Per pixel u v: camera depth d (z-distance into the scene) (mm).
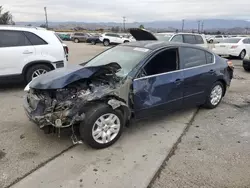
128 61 4211
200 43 11914
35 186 2838
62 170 3143
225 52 15594
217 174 3102
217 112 5320
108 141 3709
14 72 6621
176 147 3760
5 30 6520
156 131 4305
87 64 4809
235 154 3580
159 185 2887
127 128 4391
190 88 4715
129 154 3543
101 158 3432
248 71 11078
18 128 4305
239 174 3105
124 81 3838
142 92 3971
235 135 4215
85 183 2900
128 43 5016
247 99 6348
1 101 5855
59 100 3547
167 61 4383
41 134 4086
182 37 11336
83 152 3578
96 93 3578
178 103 4590
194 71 4738
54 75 3893
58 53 7074
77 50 22781
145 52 4273
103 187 2838
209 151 3652
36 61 6777
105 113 3596
